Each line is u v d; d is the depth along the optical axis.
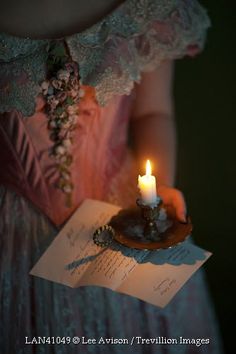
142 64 0.83
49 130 0.82
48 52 0.77
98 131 0.85
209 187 1.41
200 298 0.92
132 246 0.78
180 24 0.84
